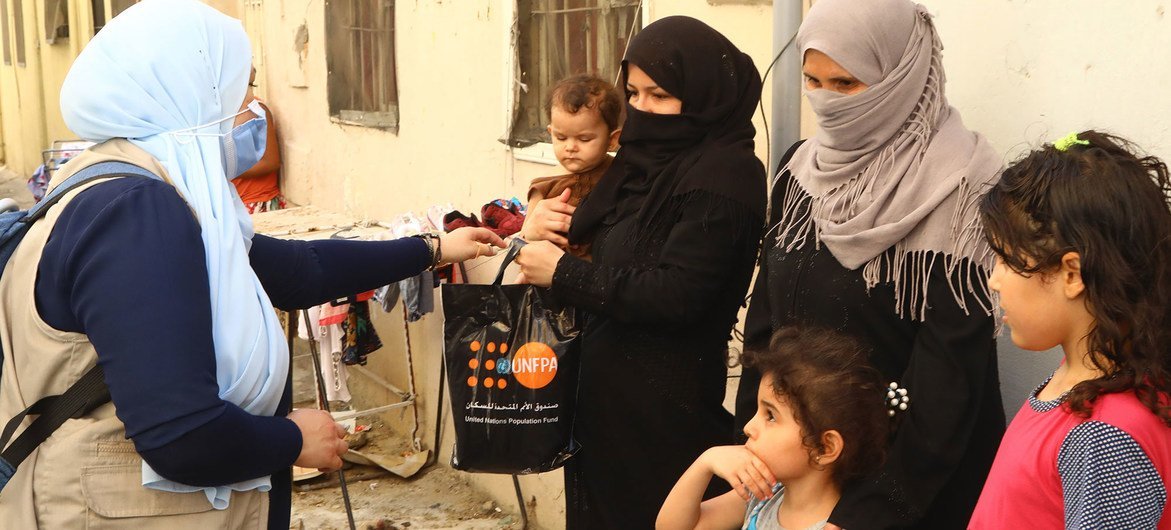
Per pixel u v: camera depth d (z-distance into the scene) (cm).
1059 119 251
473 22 487
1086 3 244
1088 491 161
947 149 229
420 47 541
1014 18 260
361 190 626
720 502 244
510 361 293
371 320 581
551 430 293
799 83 293
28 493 210
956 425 212
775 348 220
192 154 222
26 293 208
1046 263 166
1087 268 162
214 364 207
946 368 216
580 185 322
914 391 218
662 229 277
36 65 1493
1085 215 163
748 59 287
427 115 540
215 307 215
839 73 234
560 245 306
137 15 226
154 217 205
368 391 593
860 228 232
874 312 231
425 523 459
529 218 319
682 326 275
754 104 287
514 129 461
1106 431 161
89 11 1248
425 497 488
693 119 277
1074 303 169
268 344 226
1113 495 159
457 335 296
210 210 219
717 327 286
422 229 439
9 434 210
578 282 279
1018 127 261
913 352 224
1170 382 163
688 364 284
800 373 212
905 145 233
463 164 509
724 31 352
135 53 221
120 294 198
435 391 513
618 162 300
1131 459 159
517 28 454
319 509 478
